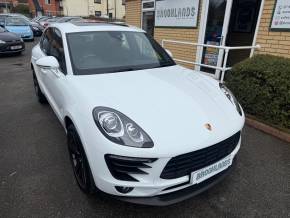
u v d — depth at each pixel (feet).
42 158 10.09
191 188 6.99
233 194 8.30
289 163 10.08
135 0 29.81
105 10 152.05
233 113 7.93
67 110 7.97
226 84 14.97
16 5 161.99
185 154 6.34
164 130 6.45
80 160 7.72
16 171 9.24
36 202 7.78
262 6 16.87
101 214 7.38
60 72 9.57
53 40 11.89
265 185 8.76
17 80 22.26
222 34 20.36
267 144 11.48
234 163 8.18
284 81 11.82
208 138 6.62
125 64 9.97
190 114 7.09
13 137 11.78
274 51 16.76
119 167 6.29
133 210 7.55
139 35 11.79
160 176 6.30
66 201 7.82
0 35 34.35
